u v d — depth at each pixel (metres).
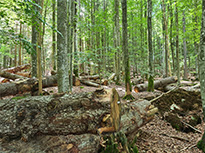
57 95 1.96
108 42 13.99
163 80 7.32
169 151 2.59
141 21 9.78
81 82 7.68
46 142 1.60
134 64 11.93
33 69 5.41
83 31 5.18
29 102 1.83
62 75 3.37
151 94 5.92
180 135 3.30
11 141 1.59
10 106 1.79
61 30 3.36
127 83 5.11
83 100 1.82
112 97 1.87
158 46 17.19
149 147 2.71
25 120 1.69
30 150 1.46
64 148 1.54
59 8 3.35
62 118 1.71
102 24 5.02
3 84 3.89
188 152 2.58
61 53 3.38
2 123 1.64
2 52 8.94
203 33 2.53
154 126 3.70
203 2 2.54
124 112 2.39
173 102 4.68
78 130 1.71
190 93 4.90
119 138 2.02
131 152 2.24
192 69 19.30
